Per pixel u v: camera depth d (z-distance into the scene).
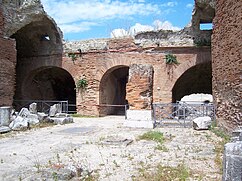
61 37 21.45
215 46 11.74
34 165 6.60
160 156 7.36
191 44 19.03
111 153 7.79
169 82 19.30
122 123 15.40
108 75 21.64
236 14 8.82
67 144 9.18
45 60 21.89
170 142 9.31
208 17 18.22
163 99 19.27
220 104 11.17
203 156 7.25
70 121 15.77
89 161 6.95
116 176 5.74
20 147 8.79
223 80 10.56
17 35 20.64
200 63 19.03
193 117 15.05
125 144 8.90
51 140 9.98
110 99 23.11
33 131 12.23
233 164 4.16
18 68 22.69
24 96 22.47
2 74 15.70
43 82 24.75
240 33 8.49
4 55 15.91
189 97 37.09
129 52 20.05
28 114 14.43
